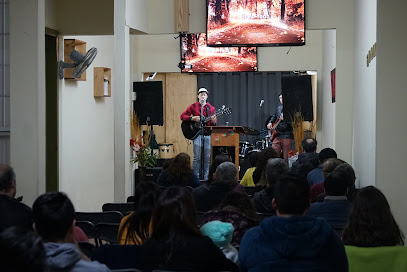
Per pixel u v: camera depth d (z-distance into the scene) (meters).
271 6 9.86
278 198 2.78
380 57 6.17
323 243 2.65
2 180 4.06
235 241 3.79
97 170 10.87
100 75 10.60
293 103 12.26
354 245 2.96
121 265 3.22
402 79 6.14
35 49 6.24
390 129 6.19
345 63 10.00
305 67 13.37
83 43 9.77
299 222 2.70
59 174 9.27
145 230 3.67
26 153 6.26
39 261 1.64
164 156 13.81
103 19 9.33
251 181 7.28
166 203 2.93
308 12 9.97
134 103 10.84
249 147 14.50
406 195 6.18
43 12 6.36
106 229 4.50
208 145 12.15
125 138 8.70
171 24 10.04
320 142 13.52
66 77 9.45
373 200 2.96
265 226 2.71
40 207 2.55
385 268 2.87
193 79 15.27
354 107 8.92
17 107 6.26
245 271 2.78
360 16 8.14
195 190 5.31
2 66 6.38
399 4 6.12
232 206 3.91
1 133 6.42
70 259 2.38
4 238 1.64
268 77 15.99
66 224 2.57
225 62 13.24
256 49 13.23
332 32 11.03
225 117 16.00
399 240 2.97
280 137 13.04
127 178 8.84
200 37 13.23
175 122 15.16
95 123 10.73
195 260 2.88
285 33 9.86
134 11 9.14
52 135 9.27
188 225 2.92
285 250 2.63
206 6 9.90
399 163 6.19
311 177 6.36
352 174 5.05
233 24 9.90
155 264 2.95
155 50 13.44
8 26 6.38
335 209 3.98
